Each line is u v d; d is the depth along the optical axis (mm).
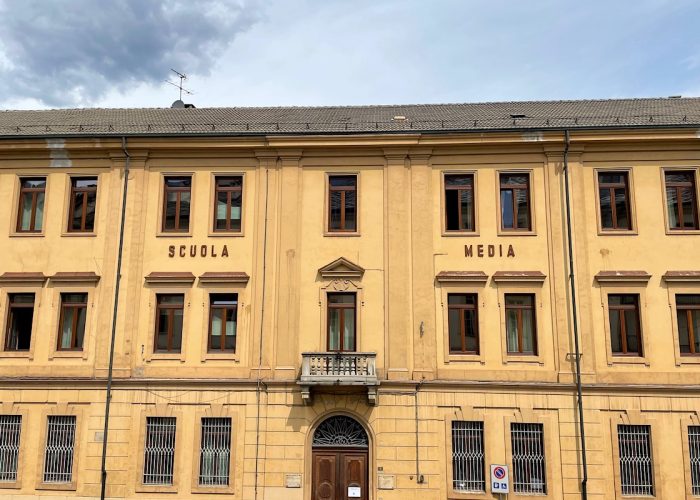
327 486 21312
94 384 22109
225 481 21469
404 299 22219
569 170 22766
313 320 22297
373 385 21047
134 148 23625
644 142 22672
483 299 22141
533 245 22438
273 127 24625
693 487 20562
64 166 23922
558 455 20875
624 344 21703
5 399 22234
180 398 21922
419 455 21156
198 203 23422
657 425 20891
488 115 25922
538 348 21688
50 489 21469
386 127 23984
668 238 22188
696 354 21469
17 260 23297
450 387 21547
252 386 21828
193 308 22594
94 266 23078
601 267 22125
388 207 22922
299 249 22797
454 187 23234
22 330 23047
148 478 21500
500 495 20734
